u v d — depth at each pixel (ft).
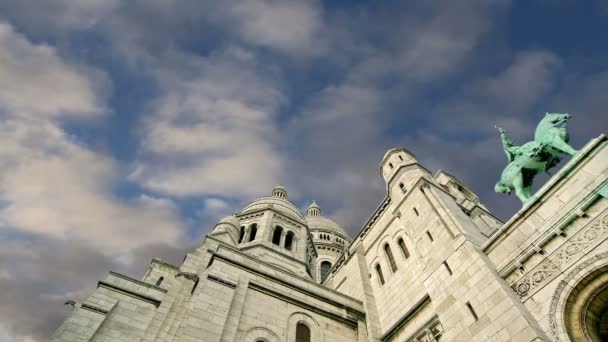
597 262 43.29
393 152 114.01
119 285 79.61
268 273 79.05
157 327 69.21
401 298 78.84
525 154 61.00
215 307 63.87
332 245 214.90
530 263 51.85
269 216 141.90
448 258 65.46
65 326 67.62
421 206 83.66
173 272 109.70
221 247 78.89
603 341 43.50
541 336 43.78
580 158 50.16
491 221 88.07
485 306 52.60
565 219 49.21
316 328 73.77
